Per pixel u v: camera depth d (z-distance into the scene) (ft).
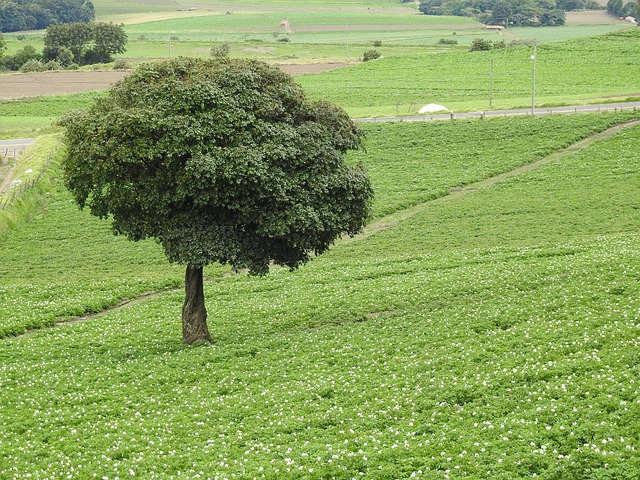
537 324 119.03
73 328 150.20
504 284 149.18
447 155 316.19
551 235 209.97
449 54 590.55
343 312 146.92
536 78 484.74
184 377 116.78
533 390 95.66
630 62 507.30
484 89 463.42
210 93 128.98
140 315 157.79
